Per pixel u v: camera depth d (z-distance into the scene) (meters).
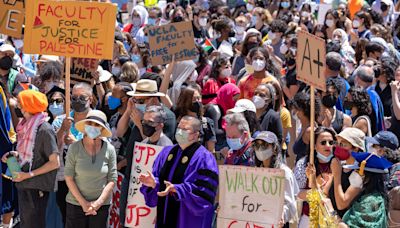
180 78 14.24
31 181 10.73
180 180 9.59
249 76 13.41
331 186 9.59
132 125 11.46
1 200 11.69
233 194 9.65
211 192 9.52
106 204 10.60
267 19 22.00
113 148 10.61
